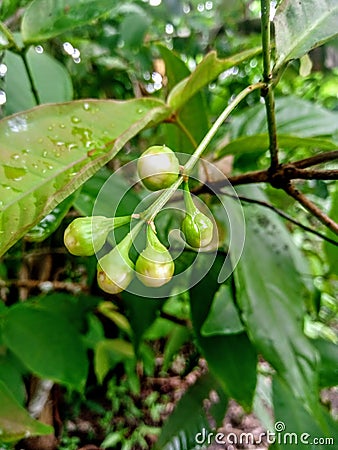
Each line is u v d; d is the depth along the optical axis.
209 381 0.18
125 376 0.38
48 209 0.08
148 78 0.27
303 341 0.13
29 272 0.24
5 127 0.09
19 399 0.18
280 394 0.17
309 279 0.16
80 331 0.17
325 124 0.15
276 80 0.10
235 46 0.31
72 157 0.09
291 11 0.10
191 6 0.30
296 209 0.22
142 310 0.16
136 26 0.25
